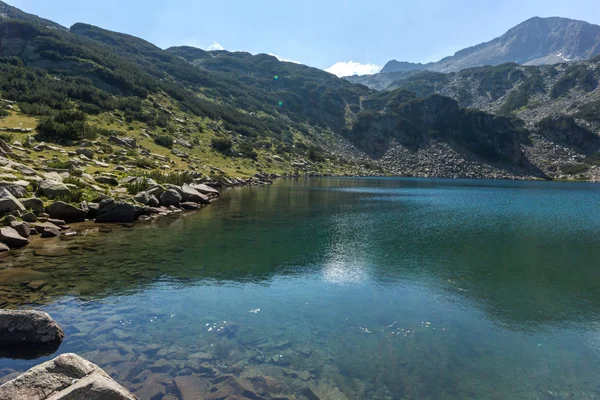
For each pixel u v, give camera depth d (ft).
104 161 169.17
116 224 91.91
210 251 69.56
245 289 50.21
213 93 507.30
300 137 502.79
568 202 185.06
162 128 290.76
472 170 507.30
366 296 49.52
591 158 540.11
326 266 63.21
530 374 31.32
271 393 26.66
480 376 30.66
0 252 61.05
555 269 64.59
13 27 351.87
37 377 21.86
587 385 29.91
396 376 30.04
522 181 435.53
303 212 126.93
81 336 33.99
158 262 60.85
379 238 88.53
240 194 180.14
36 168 119.24
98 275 52.49
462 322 42.04
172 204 122.52
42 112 219.00
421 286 54.44
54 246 67.51
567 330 40.63
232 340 34.88
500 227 107.45
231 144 324.60
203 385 27.07
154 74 464.24
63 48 350.84
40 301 42.11
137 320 38.34
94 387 20.77
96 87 313.12
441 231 99.55
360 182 317.63
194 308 42.52
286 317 41.34
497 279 58.54
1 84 247.70
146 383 26.86
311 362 31.55
